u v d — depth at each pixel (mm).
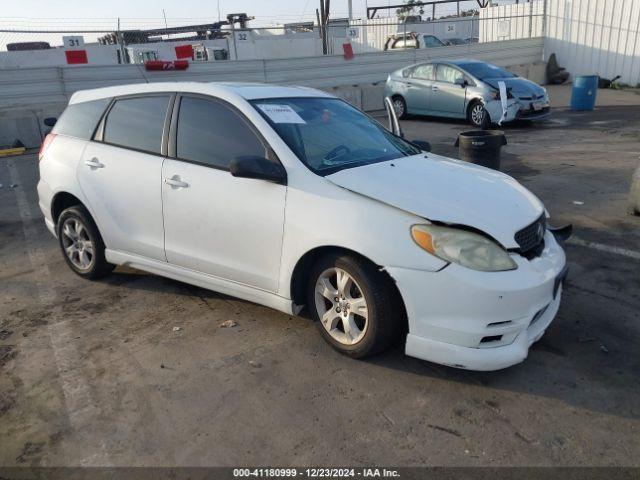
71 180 4664
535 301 3076
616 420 2885
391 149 4184
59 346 3773
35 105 12891
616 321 3895
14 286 4844
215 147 3869
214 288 3988
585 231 5703
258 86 4250
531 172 8266
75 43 15195
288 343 3711
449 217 3062
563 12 21688
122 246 4465
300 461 2660
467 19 24484
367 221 3152
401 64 18984
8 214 7188
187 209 3920
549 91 19984
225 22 24750
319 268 3455
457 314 2990
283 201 3455
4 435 2891
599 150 9625
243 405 3084
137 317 4168
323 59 17281
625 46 20016
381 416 2959
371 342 3297
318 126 3975
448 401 3068
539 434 2793
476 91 12742
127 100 4484
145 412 3049
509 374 3305
